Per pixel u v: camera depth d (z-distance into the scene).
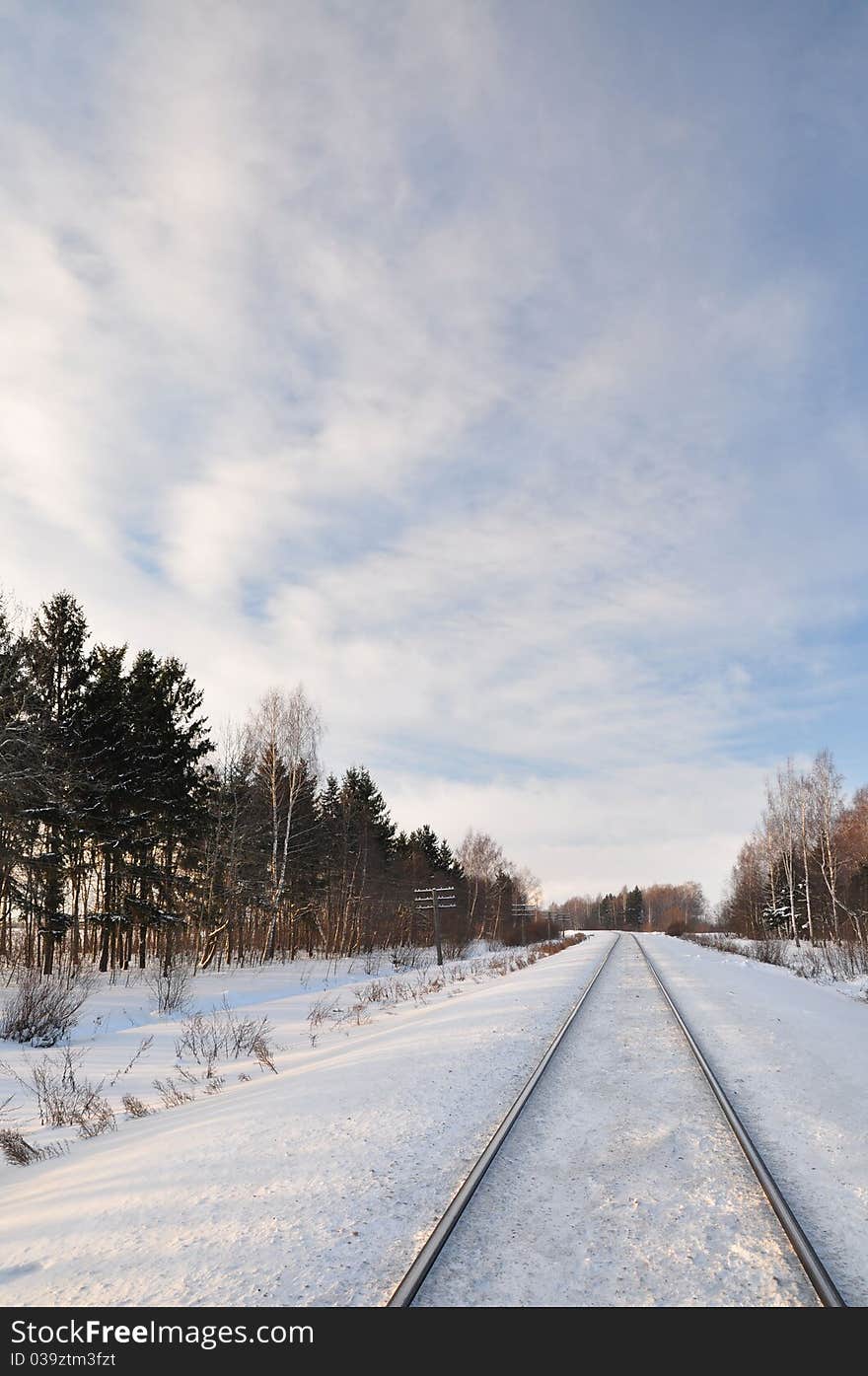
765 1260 4.05
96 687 28.66
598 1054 9.45
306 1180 5.35
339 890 50.56
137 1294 3.87
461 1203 4.66
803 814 52.56
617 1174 5.32
